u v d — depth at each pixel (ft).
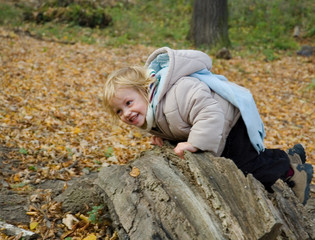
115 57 38.27
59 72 31.50
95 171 15.29
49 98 25.38
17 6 54.08
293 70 38.73
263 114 27.27
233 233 6.70
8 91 25.36
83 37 45.34
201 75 8.54
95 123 22.17
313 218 11.60
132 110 8.24
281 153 8.99
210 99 7.96
